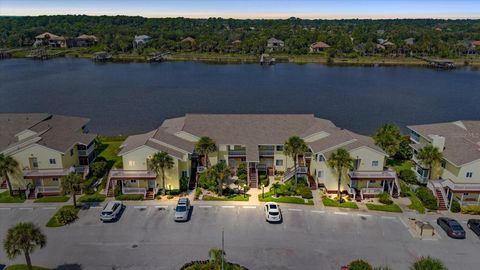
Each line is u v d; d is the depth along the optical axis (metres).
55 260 42.00
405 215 51.94
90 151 67.12
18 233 35.81
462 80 175.38
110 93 144.38
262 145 64.25
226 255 42.72
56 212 52.19
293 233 47.25
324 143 60.88
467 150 57.56
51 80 170.00
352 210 52.97
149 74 188.75
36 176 57.06
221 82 167.62
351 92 148.25
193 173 63.62
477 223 47.59
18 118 72.69
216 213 51.81
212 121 69.44
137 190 56.72
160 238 46.00
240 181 61.25
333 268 40.81
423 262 33.22
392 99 137.12
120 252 43.34
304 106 127.00
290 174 61.38
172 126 70.06
